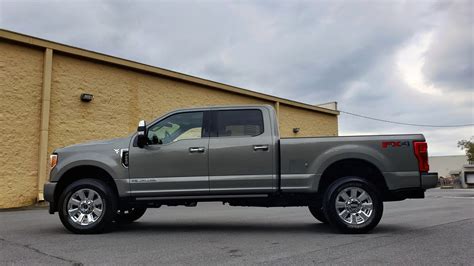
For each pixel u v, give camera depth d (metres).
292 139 7.11
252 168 7.07
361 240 6.35
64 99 14.22
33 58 13.62
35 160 13.41
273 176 7.03
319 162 7.00
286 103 23.25
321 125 26.27
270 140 7.14
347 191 6.96
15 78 13.14
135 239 6.52
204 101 18.80
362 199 6.94
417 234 6.95
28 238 6.61
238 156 7.10
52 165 7.32
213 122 7.36
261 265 4.75
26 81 13.38
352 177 7.03
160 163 7.13
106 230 7.26
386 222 8.75
